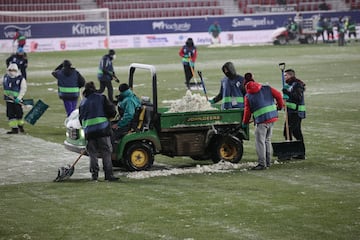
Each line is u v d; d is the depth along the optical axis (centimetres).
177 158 2325
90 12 8438
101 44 8188
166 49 7906
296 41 8375
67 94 2966
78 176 2088
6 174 2133
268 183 1916
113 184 1952
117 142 2081
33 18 8206
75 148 2144
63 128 3012
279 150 2216
